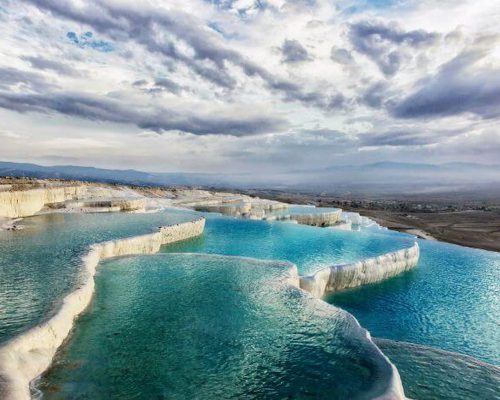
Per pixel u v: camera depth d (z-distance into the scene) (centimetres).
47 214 3231
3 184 3431
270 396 805
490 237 4478
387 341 1254
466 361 1108
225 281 1529
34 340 909
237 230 3303
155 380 852
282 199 9819
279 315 1216
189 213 3912
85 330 1088
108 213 3447
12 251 1792
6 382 717
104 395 793
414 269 2594
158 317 1182
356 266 2106
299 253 2491
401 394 828
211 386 836
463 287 2197
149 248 2236
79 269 1488
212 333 1085
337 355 974
